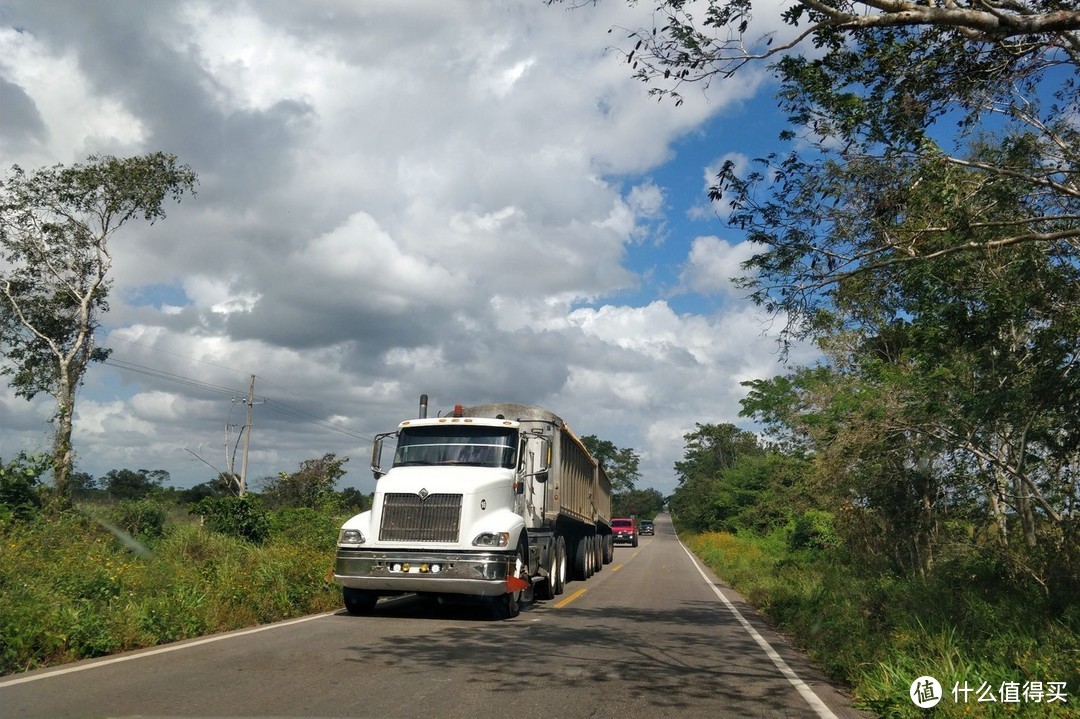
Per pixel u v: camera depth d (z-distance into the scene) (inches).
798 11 308.3
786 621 492.1
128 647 343.9
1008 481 518.9
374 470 536.1
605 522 1145.4
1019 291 393.4
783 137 359.6
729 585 885.2
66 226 1213.1
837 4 314.0
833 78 343.3
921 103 345.4
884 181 363.3
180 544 652.7
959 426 474.3
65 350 1239.5
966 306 418.6
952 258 385.1
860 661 324.8
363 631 411.8
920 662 300.4
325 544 733.9
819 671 347.3
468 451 525.7
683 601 660.1
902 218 370.6
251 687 268.5
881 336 521.0
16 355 1214.3
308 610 501.4
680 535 3390.7
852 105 335.9
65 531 577.0
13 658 297.4
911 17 291.0
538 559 583.5
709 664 349.1
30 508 625.0
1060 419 418.6
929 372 474.3
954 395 464.1
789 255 372.8
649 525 3491.6
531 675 304.0
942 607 411.8
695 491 3038.9
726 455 3686.0
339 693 262.5
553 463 666.2
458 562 457.1
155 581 449.4
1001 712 242.8
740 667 345.7
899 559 689.0
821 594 522.6
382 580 460.1
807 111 350.6
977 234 370.0
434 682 284.7
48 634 313.4
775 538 1587.1
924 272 382.9
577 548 863.7
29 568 410.9
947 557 574.9
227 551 653.9
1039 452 462.0
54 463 692.1
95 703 241.9
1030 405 414.0
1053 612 391.2
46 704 239.8
